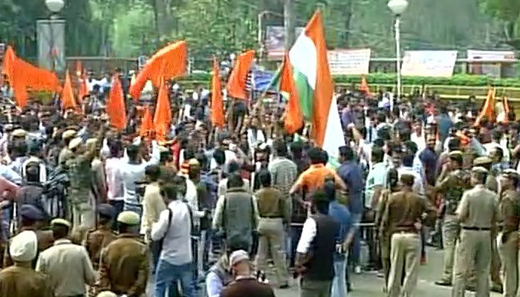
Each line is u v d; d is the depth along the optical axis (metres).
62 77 39.31
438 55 49.62
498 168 16.59
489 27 73.31
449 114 26.70
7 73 27.19
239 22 65.00
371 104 30.53
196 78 51.84
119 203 16.06
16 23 60.91
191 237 13.23
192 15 64.12
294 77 16.42
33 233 9.97
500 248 13.95
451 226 15.44
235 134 20.89
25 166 14.88
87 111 27.47
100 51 69.38
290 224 15.19
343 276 13.11
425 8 74.62
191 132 19.19
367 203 16.20
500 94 43.69
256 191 15.34
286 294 14.78
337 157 15.64
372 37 74.88
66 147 17.17
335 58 50.91
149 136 20.17
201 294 14.30
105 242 11.38
